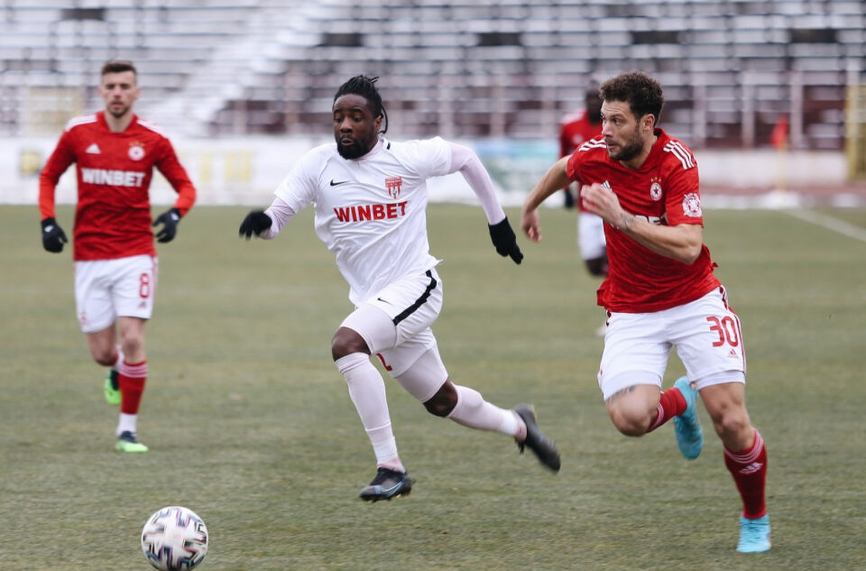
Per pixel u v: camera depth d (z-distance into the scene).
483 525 18.25
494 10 122.12
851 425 25.36
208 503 19.42
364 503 19.47
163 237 23.72
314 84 117.50
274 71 119.94
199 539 15.27
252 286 50.06
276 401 28.12
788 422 25.66
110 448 23.39
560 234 72.56
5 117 115.38
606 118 16.59
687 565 16.17
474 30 121.38
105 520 18.30
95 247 23.97
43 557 16.36
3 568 15.85
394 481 17.88
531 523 18.34
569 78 116.75
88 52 123.31
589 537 17.59
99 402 27.92
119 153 23.78
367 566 16.12
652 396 17.14
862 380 30.44
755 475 16.77
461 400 19.55
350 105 18.33
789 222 77.06
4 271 54.09
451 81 117.38
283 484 20.70
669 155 16.77
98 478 21.00
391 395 29.36
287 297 46.78
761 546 16.84
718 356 16.92
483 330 38.88
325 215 19.16
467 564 16.23
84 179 23.89
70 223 74.12
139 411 26.94
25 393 28.83
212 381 30.52
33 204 86.94
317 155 18.88
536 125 115.12
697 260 17.31
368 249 19.02
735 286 49.03
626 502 19.61
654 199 16.89
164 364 32.88
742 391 16.89
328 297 46.88
